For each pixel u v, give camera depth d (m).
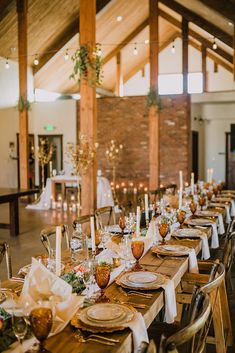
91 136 6.17
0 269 4.79
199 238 3.57
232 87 15.61
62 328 1.70
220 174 15.44
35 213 8.98
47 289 1.85
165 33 15.20
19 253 5.56
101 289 2.08
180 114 12.71
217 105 15.02
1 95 11.99
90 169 6.24
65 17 11.18
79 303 1.80
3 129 12.48
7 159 12.73
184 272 2.81
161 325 2.29
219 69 15.77
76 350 1.57
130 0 11.59
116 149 12.97
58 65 12.91
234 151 15.15
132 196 12.16
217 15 9.78
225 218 5.84
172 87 16.47
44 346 1.55
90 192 6.25
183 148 12.72
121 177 13.34
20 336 1.54
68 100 13.43
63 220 8.12
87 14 5.95
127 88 16.80
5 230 7.23
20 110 10.20
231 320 3.45
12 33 10.80
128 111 13.17
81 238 2.78
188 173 12.70
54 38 11.84
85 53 5.97
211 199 6.55
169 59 16.44
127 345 1.66
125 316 1.80
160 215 4.26
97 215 4.27
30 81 12.84
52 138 13.75
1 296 2.07
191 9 11.34
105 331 1.69
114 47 14.09
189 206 5.20
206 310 1.69
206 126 15.49
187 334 1.52
